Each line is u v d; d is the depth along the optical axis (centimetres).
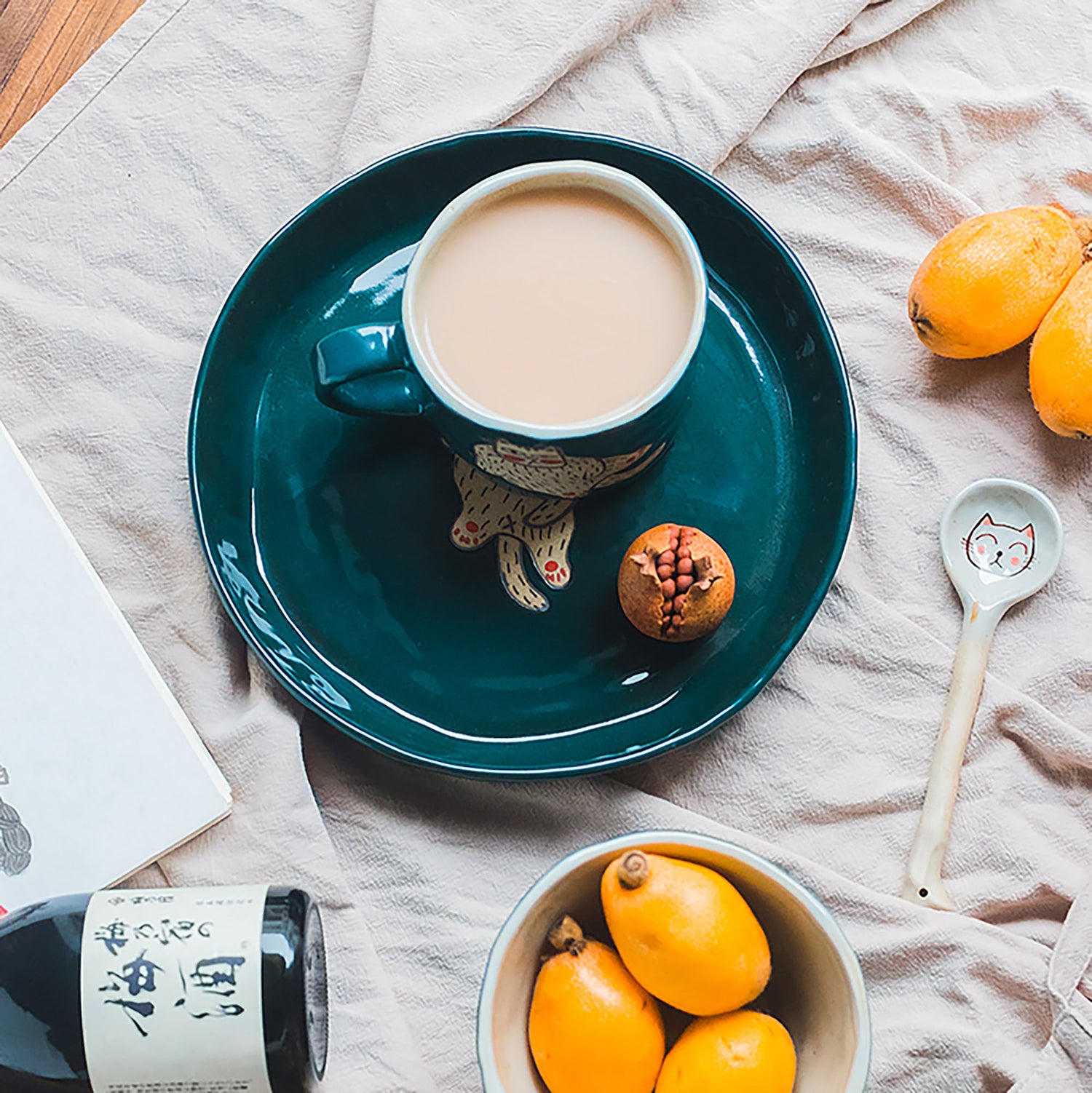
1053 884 71
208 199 79
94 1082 58
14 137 79
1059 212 71
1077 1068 66
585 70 79
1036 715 72
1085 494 75
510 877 72
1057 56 80
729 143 77
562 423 62
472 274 63
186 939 58
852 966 58
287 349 73
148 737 71
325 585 71
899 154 78
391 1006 69
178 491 76
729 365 72
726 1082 58
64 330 77
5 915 67
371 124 77
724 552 68
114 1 81
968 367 76
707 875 59
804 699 73
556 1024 60
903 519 75
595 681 70
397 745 67
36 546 72
